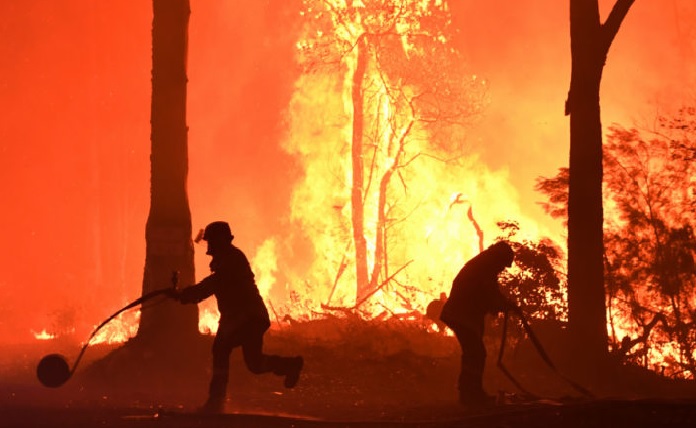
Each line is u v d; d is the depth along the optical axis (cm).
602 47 1471
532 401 1088
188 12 1559
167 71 1539
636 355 1602
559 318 1545
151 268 1504
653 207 1734
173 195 1525
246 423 927
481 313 1085
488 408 1019
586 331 1461
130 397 1232
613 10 1462
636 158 1775
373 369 1434
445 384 1383
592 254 1469
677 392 1432
